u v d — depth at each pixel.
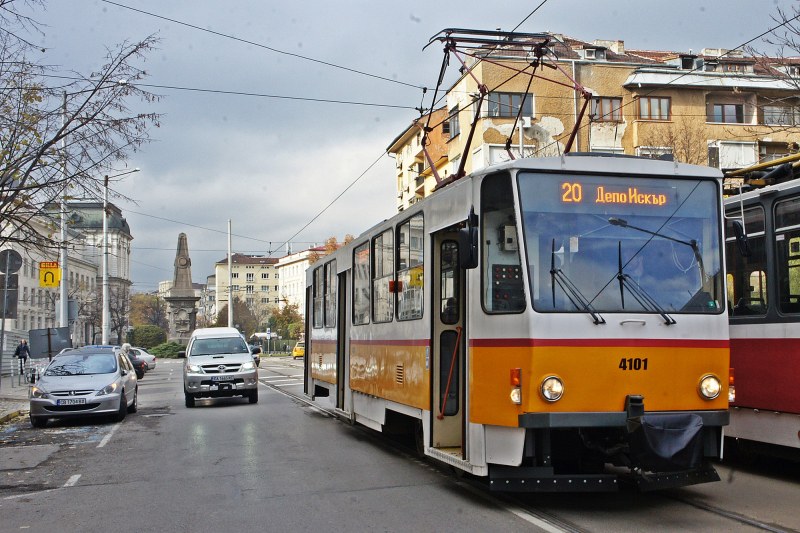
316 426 15.88
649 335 7.48
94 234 39.12
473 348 7.98
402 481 9.63
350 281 13.90
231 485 9.54
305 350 19.28
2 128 15.12
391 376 10.92
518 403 7.33
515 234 7.60
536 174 7.70
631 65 38.59
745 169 10.80
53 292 58.84
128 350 45.16
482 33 12.30
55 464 11.73
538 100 37.38
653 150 36.34
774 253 9.63
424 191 51.00
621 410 7.34
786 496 8.52
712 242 7.91
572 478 7.40
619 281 7.58
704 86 38.38
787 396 9.27
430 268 9.38
